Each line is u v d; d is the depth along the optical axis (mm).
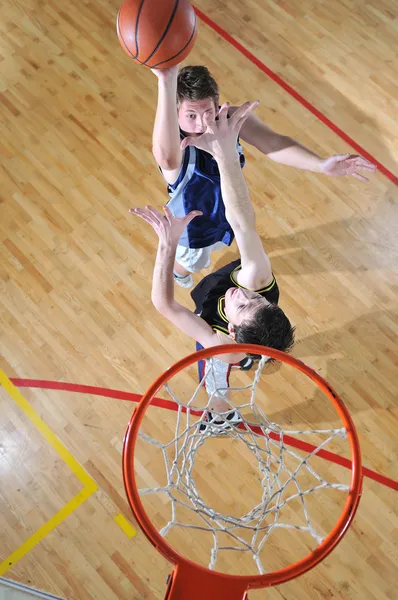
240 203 2271
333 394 2205
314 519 3035
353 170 2525
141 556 2979
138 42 2074
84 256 3535
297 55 4066
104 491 3090
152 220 2176
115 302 3447
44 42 4051
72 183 3689
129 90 3924
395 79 4023
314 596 2910
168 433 3197
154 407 3244
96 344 3359
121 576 2941
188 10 2094
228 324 2459
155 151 2307
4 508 3039
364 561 2971
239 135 2621
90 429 3201
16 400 3244
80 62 3994
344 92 3969
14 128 3814
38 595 2643
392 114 3922
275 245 3580
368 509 3066
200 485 3098
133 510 2104
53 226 3592
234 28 4129
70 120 3836
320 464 3145
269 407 3252
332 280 3508
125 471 2133
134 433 2168
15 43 4051
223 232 2852
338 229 3617
